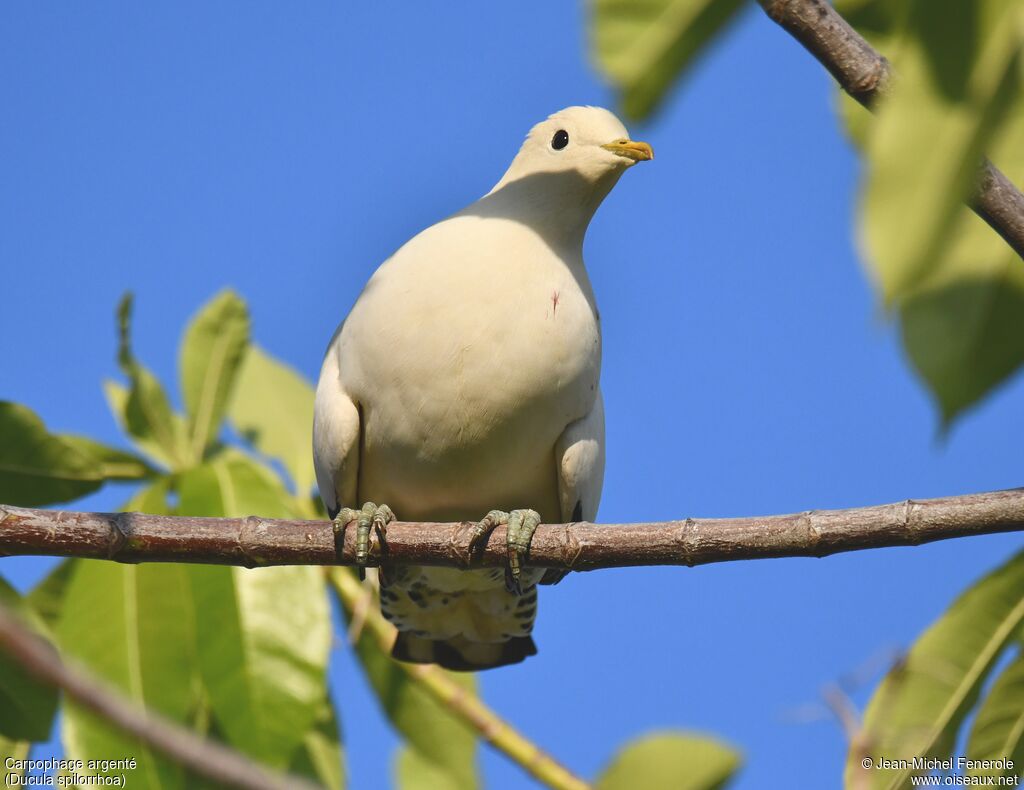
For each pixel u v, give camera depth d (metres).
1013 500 8.16
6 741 10.39
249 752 9.99
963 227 6.71
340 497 11.02
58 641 10.13
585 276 10.98
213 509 10.65
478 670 12.52
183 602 10.38
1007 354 5.94
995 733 8.87
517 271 10.31
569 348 10.30
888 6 7.95
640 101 5.99
